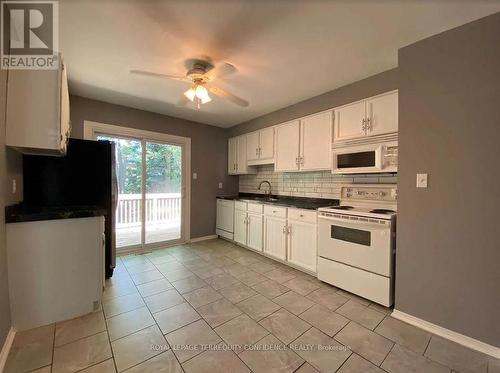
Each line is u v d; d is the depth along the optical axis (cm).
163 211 394
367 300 219
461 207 163
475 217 158
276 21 160
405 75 188
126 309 200
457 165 164
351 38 179
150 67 227
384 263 202
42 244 174
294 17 156
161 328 175
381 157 224
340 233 235
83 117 306
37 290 173
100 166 247
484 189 155
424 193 179
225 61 213
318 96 293
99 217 196
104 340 161
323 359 146
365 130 241
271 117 363
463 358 148
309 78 247
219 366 140
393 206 237
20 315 168
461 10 148
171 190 399
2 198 153
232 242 414
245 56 205
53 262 178
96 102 316
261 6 146
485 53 153
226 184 462
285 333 171
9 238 164
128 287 241
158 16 155
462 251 163
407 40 181
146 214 377
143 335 167
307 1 142
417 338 167
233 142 443
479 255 157
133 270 287
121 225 371
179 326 178
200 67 214
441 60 171
